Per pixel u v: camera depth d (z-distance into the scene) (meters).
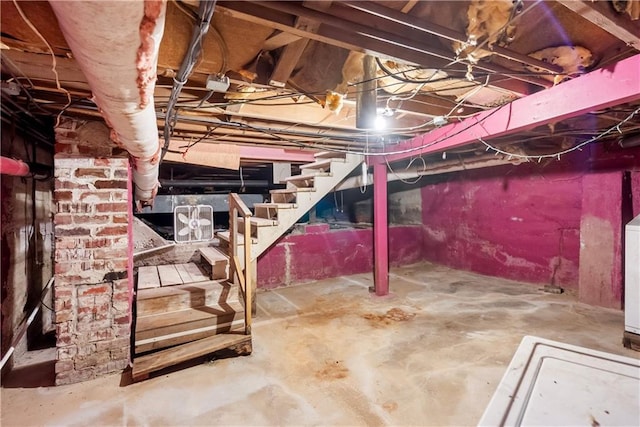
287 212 3.53
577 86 1.64
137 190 3.19
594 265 3.39
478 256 4.92
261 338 2.71
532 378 0.77
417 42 1.26
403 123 2.71
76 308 2.05
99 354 2.10
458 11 1.12
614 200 3.26
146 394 1.93
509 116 2.05
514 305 3.46
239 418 1.73
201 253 3.44
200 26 0.96
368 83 1.73
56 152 1.99
